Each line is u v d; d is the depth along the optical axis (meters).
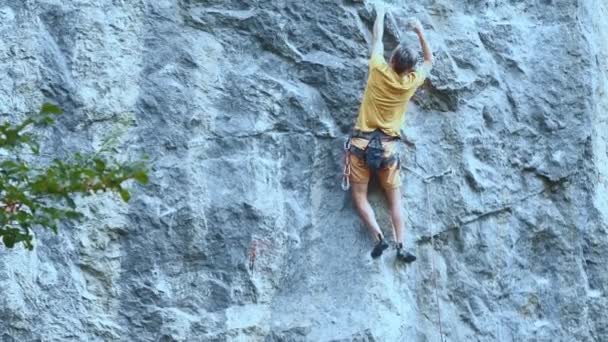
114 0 11.48
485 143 12.87
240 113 11.84
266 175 11.83
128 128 11.36
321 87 12.15
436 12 12.93
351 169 11.80
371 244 12.02
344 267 11.94
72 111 11.16
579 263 13.35
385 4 12.54
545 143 13.23
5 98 10.91
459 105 12.78
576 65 13.49
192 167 11.56
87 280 11.08
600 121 13.83
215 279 11.52
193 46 11.77
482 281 12.81
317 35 12.21
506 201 12.96
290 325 11.66
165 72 11.62
